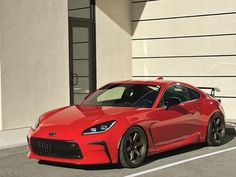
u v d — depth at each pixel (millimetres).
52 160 6645
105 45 13406
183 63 13109
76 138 6414
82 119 6777
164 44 13492
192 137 8023
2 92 10414
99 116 6805
